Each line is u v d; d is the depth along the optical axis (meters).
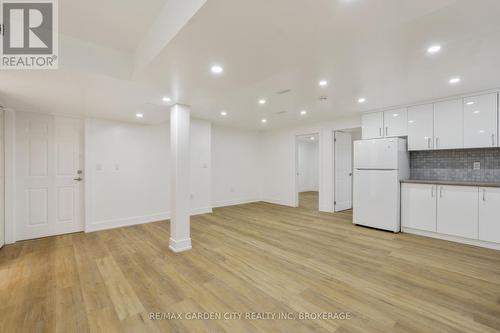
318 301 1.92
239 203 6.68
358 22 1.40
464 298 1.94
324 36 1.56
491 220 3.01
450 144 3.46
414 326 1.61
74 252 3.02
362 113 4.49
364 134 4.44
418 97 3.47
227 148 6.43
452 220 3.32
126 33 2.00
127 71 2.29
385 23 1.43
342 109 4.23
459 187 3.26
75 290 2.12
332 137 5.35
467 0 1.28
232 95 3.32
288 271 2.46
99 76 2.17
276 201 6.74
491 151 3.39
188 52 1.74
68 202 3.87
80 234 3.82
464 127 3.33
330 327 1.61
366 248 3.11
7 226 3.33
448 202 3.35
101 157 4.12
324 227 4.17
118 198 4.30
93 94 2.71
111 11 1.71
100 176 4.11
